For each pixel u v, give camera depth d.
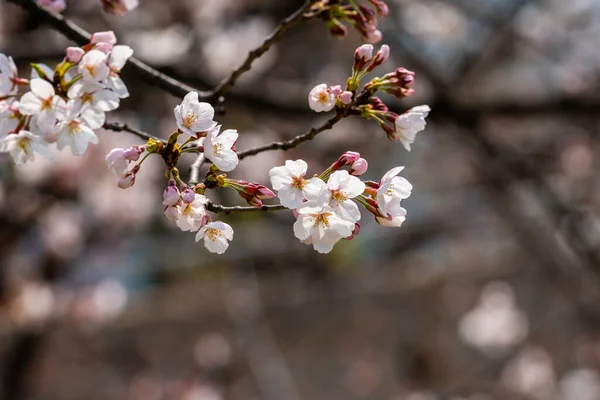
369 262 9.92
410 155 9.50
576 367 8.80
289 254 8.48
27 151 1.56
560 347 9.00
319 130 1.78
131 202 6.81
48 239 6.40
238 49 6.21
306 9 2.03
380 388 9.41
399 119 1.71
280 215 7.30
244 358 8.66
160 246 8.51
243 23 6.61
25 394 7.14
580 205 7.48
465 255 10.19
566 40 7.85
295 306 9.72
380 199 1.62
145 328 9.50
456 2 6.87
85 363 9.20
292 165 1.52
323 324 9.77
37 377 8.80
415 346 9.59
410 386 9.38
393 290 9.98
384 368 9.51
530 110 4.83
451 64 7.06
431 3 7.12
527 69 8.48
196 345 9.11
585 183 8.20
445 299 9.86
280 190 1.50
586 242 5.81
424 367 9.42
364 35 2.02
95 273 7.13
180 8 6.38
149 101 6.10
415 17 7.21
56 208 6.45
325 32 7.76
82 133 1.54
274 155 6.96
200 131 1.53
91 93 1.53
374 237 9.40
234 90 4.17
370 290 9.93
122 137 6.19
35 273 6.50
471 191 9.50
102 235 7.00
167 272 9.08
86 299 6.71
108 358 9.30
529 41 7.62
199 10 6.41
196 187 1.58
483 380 8.80
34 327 6.46
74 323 6.68
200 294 9.60
